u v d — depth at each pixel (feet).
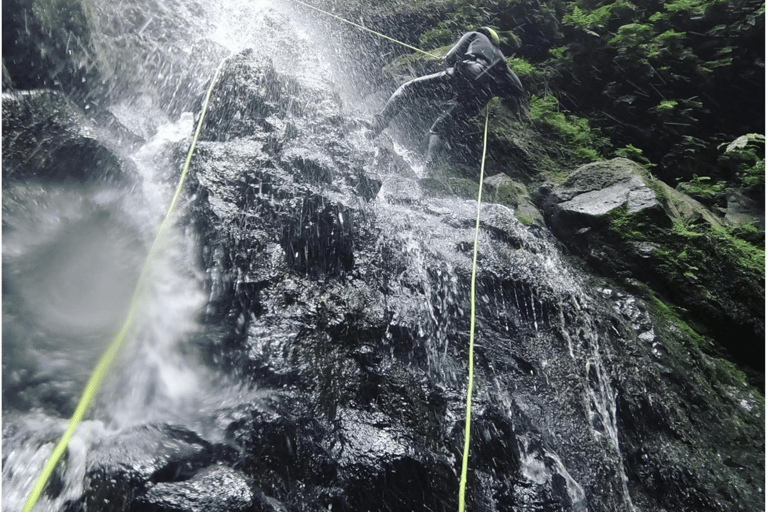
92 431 6.91
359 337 9.80
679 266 16.88
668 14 29.35
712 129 28.35
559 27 28.89
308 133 14.32
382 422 8.67
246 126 12.98
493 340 11.62
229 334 8.90
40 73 10.73
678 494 11.30
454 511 8.07
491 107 22.80
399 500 7.85
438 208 14.98
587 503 9.66
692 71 28.19
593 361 12.61
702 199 23.73
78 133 10.03
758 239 20.61
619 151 25.36
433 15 28.81
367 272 11.06
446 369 10.27
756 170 23.36
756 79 28.14
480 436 9.17
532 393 11.02
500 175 20.07
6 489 5.99
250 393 8.16
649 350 14.29
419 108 18.79
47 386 7.24
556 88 27.63
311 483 7.49
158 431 7.25
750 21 27.63
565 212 18.39
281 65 17.38
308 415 8.18
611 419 11.80
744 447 13.03
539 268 13.94
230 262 9.64
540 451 9.77
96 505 6.11
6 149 9.01
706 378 14.82
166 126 13.42
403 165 18.29
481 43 18.11
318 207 11.21
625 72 27.86
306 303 9.75
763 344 16.43
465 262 12.80
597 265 17.38
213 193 10.50
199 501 6.40
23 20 10.34
